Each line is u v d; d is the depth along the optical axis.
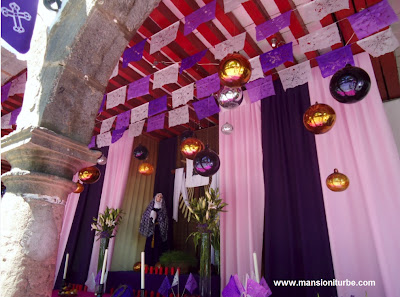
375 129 3.52
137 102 5.24
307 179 3.81
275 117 4.39
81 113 1.59
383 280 2.91
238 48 3.17
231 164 4.64
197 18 2.95
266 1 3.22
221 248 4.17
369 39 2.86
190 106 5.30
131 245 5.92
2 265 1.18
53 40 1.69
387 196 3.21
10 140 1.46
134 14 1.83
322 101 4.01
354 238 3.28
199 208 3.59
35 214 1.30
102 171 6.46
